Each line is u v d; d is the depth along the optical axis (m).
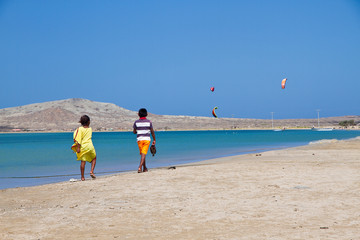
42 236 5.30
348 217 6.08
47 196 8.75
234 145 41.28
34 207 7.42
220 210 6.72
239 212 6.55
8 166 19.69
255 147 35.91
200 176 11.05
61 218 6.32
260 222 5.86
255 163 14.98
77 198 8.25
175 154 26.81
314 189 8.62
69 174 15.62
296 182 9.66
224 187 9.15
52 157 27.38
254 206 6.98
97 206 7.25
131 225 5.83
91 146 11.88
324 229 5.39
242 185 9.38
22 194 9.12
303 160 16.30
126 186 9.61
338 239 4.89
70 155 30.00
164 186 9.46
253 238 5.02
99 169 17.30
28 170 17.48
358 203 7.09
